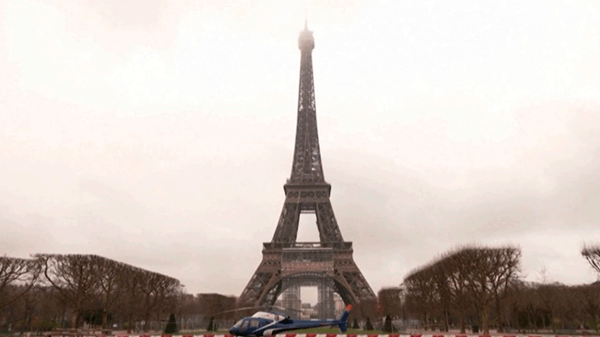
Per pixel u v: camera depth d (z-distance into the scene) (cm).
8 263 11556
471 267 12131
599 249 11056
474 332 13988
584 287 15575
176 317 18700
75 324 11925
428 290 15275
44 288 14212
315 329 14900
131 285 14475
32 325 14762
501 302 14962
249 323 6975
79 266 12369
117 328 17212
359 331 14088
